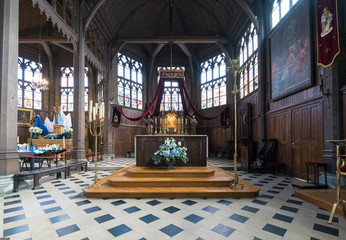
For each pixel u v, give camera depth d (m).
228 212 3.66
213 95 16.97
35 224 3.14
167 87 18.61
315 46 6.23
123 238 2.71
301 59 6.78
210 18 15.33
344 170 4.30
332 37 5.21
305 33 6.57
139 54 17.53
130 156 14.80
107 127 13.40
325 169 5.26
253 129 11.09
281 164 7.64
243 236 2.77
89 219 3.34
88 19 9.66
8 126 5.10
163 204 4.09
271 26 9.34
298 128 7.05
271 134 9.04
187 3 15.04
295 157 7.20
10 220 3.30
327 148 5.53
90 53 10.73
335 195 4.28
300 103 6.87
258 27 10.02
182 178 5.36
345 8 5.28
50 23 13.95
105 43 13.63
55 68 16.56
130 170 5.71
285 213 3.62
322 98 5.85
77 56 9.16
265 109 9.62
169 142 5.87
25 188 5.40
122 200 4.36
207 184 5.12
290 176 7.33
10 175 5.03
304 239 2.70
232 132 14.20
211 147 16.33
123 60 16.19
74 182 6.18
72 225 3.11
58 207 3.92
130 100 16.53
